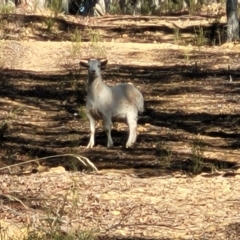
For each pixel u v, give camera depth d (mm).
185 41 26562
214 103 17453
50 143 13203
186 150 12773
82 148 12727
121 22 31969
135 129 12852
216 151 12844
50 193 9281
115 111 12641
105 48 24188
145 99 17750
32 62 21703
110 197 9219
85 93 17953
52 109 16422
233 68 21578
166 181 10156
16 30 26062
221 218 8570
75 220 8352
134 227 8258
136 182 10031
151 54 23656
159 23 31094
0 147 12609
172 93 18469
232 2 26172
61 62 21859
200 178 10352
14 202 8867
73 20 30266
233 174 10688
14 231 7875
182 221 8469
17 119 15156
